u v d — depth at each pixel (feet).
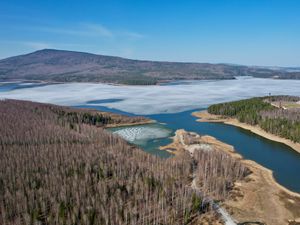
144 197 218.59
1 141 330.34
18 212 192.85
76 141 349.00
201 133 451.53
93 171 258.98
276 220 201.05
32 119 448.65
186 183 254.47
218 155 307.58
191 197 214.28
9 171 239.71
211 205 208.54
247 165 309.22
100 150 309.01
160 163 282.77
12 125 401.29
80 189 216.95
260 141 405.80
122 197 219.41
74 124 445.78
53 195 211.41
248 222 197.47
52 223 183.32
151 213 201.57
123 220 192.65
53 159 274.98
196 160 309.83
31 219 187.11
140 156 302.45
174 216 198.70
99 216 188.65
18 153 287.69
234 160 303.68
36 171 250.78
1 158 276.21
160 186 231.30
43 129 385.91
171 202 215.31
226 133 451.94
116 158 284.82
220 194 233.76
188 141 391.86
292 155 346.13
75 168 254.06
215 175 256.52
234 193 239.50
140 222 190.80
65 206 199.52
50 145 323.98
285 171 293.64
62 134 364.99
